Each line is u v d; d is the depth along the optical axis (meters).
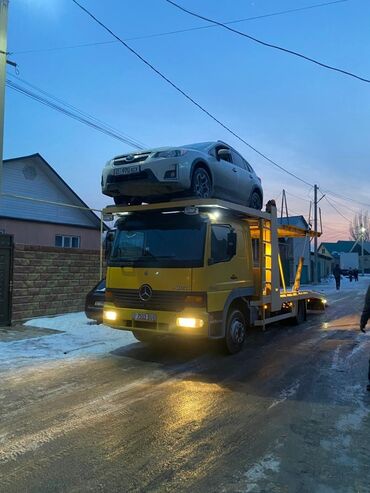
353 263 72.94
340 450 4.36
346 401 5.87
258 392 6.24
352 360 8.23
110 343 9.42
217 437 4.64
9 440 4.50
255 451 4.32
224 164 9.90
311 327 12.31
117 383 6.57
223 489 3.60
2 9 10.78
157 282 7.81
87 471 3.88
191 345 9.38
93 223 24.34
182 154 8.30
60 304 13.00
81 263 13.73
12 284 11.30
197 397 5.98
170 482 3.71
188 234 7.80
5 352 8.38
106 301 8.49
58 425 4.91
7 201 19.98
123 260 8.25
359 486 3.67
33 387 6.29
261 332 11.45
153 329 7.86
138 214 8.51
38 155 20.89
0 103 10.95
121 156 8.66
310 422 5.10
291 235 12.56
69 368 7.36
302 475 3.85
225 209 8.17
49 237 21.80
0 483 3.66
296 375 7.18
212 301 7.68
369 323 13.12
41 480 3.71
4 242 11.09
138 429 4.83
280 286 11.49
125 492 3.54
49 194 22.00
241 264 8.88
